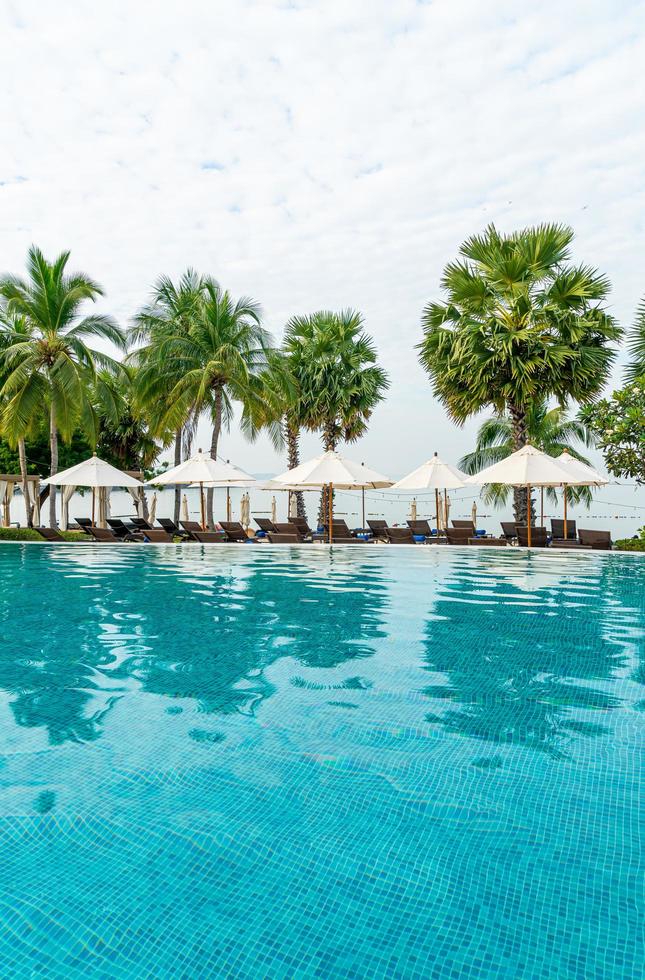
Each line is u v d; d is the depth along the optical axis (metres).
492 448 22.28
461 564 11.62
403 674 4.89
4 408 22.03
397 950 2.01
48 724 3.90
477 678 4.78
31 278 20.72
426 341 16.39
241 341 23.12
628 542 14.01
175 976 1.91
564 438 22.55
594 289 15.04
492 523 28.50
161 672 4.96
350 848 2.58
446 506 20.16
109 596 8.33
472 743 3.61
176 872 2.41
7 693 4.47
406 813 2.86
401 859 2.50
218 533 15.18
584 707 4.17
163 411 23.78
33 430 22.36
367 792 3.05
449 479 16.23
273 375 22.16
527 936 2.08
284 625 6.58
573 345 15.08
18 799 2.97
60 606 7.63
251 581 9.61
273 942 2.04
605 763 3.36
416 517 24.94
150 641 5.94
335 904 2.23
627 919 2.15
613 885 2.34
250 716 4.03
